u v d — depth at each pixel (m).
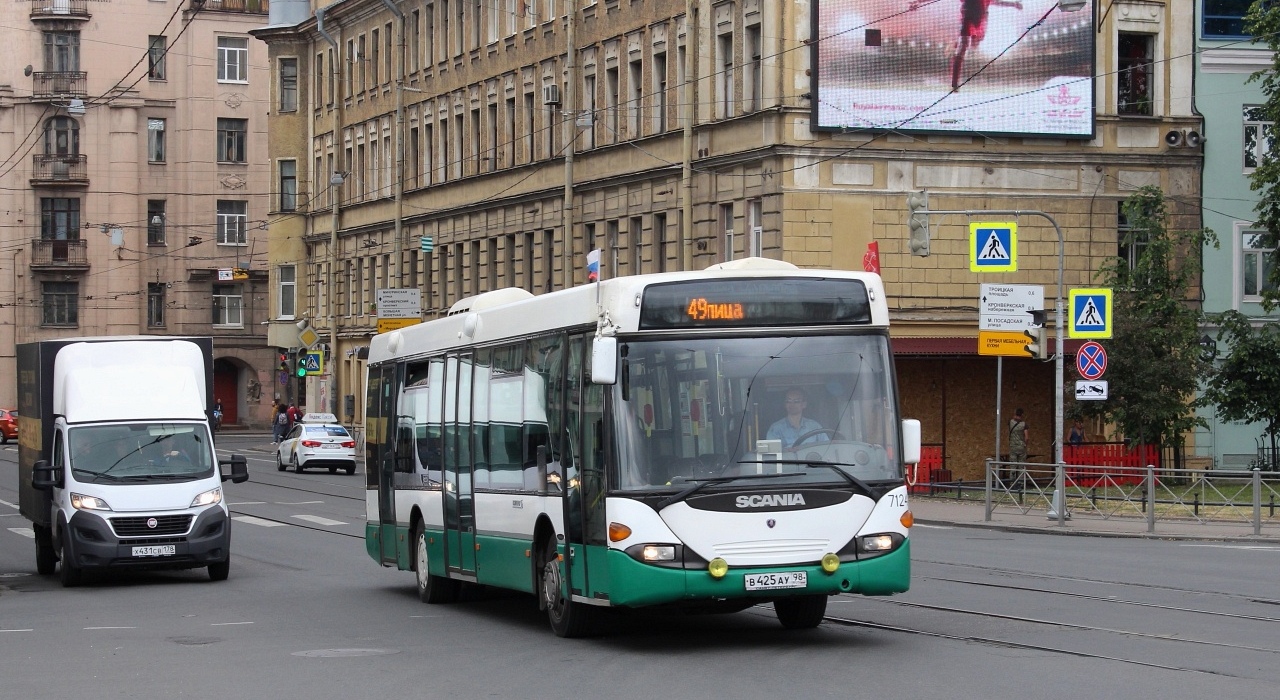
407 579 23.27
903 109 43.91
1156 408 38.66
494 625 17.25
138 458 23.56
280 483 50.34
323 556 27.36
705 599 13.98
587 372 14.81
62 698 12.59
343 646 15.54
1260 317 47.03
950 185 44.44
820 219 43.53
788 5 43.47
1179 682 11.95
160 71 97.31
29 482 26.47
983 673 12.53
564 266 52.62
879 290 14.64
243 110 98.38
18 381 28.41
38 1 95.38
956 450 44.84
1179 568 21.86
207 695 12.58
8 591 23.36
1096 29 45.25
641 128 51.00
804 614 15.70
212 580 23.66
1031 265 45.16
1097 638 14.58
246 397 98.88
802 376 14.29
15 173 95.38
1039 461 45.34
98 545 22.83
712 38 46.88
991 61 44.47
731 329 14.28
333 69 78.19
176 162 97.62
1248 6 46.62
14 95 95.38
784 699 11.59
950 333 44.47
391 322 56.66
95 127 95.81
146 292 97.12
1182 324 39.69
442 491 19.12
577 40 55.38
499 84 61.41
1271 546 26.48
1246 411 41.62
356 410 74.81
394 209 71.44
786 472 14.02
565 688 12.46
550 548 15.83
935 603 17.72
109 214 95.94
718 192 46.53
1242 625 15.52
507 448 16.97
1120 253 45.78
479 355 18.05
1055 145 45.22
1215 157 46.72
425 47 68.50
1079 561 23.11
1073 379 45.06
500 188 61.06
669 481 13.92
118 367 24.62
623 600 13.88
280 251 81.94
